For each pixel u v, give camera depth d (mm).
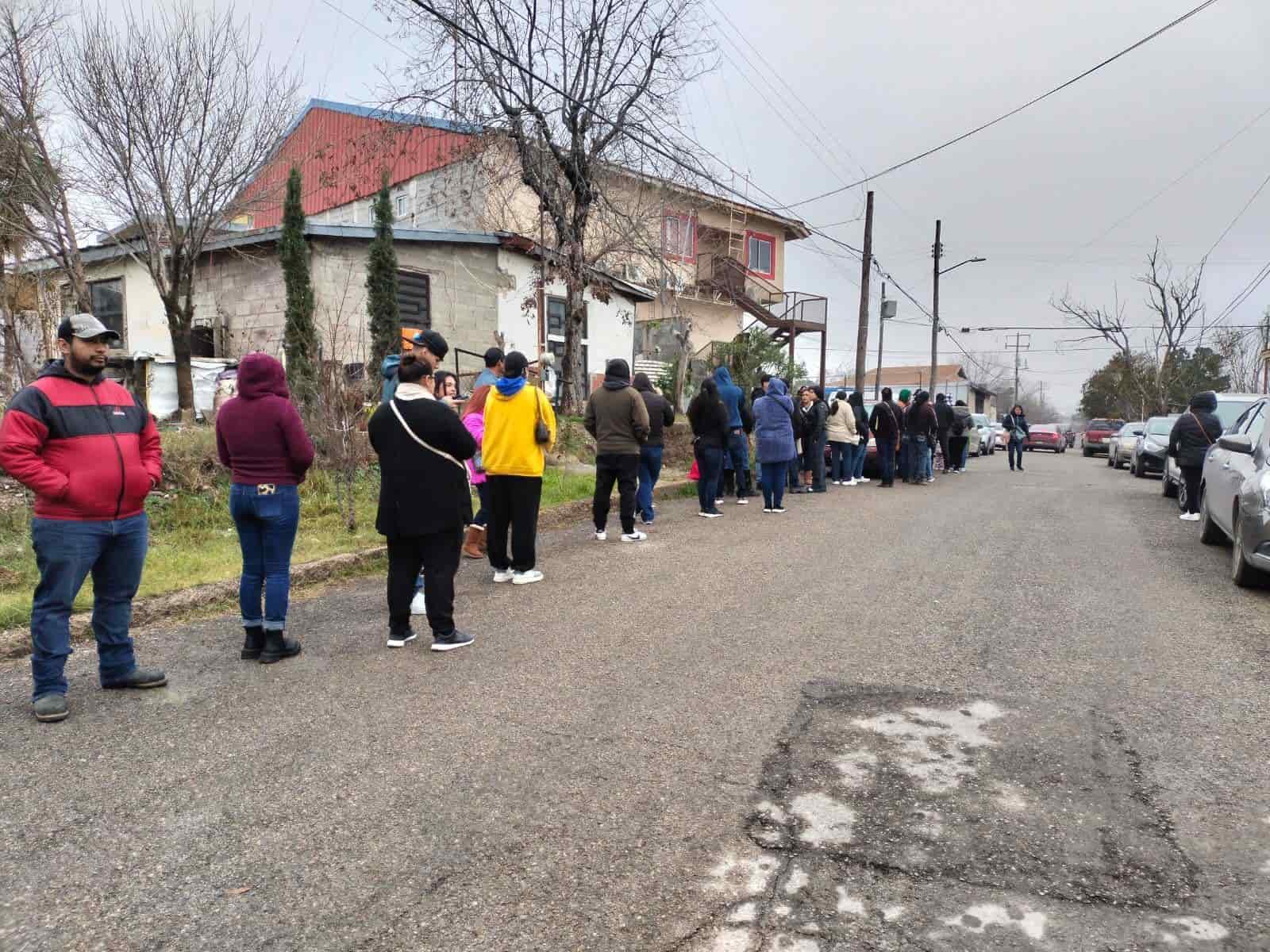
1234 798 3098
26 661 4879
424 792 3242
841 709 4008
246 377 4676
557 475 12008
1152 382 43156
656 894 2564
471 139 14797
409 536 4918
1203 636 5141
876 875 2643
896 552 7898
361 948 2336
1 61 11227
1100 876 2615
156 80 12305
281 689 4391
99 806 3164
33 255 13727
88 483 4012
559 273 15555
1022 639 5082
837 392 14766
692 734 3742
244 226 19953
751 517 10297
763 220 29688
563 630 5406
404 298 16266
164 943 2363
